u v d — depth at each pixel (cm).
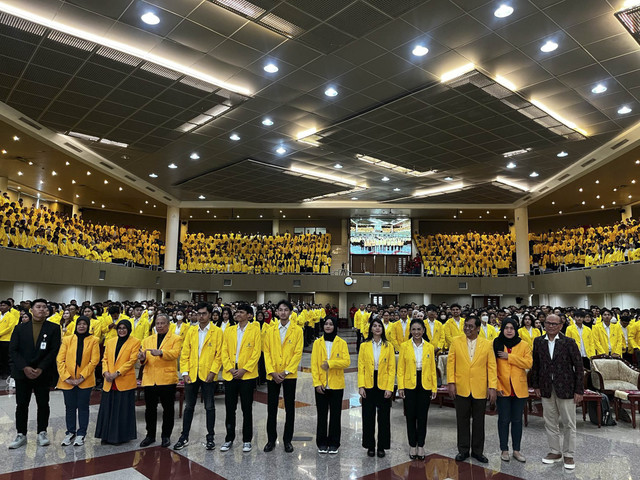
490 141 1570
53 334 639
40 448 609
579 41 979
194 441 649
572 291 2152
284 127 1498
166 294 2797
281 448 623
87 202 2691
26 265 1625
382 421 595
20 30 925
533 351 604
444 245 2992
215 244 2975
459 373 595
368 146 1650
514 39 974
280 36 973
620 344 1023
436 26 928
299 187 2295
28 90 1210
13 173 2020
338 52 1033
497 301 2880
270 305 1728
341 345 607
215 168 2005
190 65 1100
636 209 2644
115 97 1244
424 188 2367
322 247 3053
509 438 682
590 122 1436
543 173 2045
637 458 587
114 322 996
